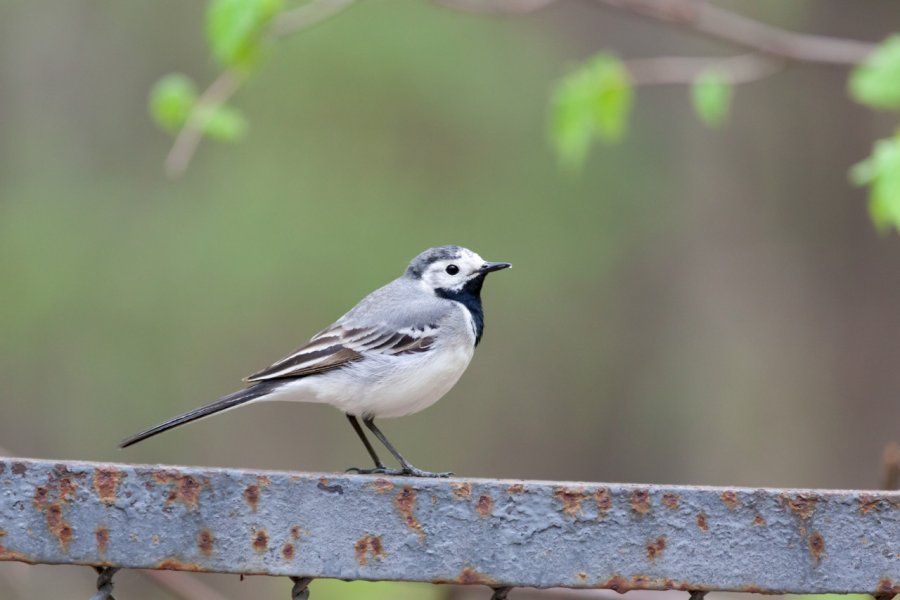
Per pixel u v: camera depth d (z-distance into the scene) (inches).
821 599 226.5
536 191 697.0
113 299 657.0
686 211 704.4
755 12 577.6
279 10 334.3
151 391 657.6
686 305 703.1
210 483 138.4
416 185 682.2
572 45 721.0
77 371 651.5
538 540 139.9
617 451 727.1
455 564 139.4
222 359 659.4
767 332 650.8
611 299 719.1
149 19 727.7
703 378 682.2
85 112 717.9
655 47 721.0
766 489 142.5
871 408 614.5
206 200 676.1
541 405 732.0
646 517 140.7
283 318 650.8
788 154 642.8
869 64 321.1
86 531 136.7
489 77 698.2
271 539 138.3
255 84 676.1
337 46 677.3
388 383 268.4
